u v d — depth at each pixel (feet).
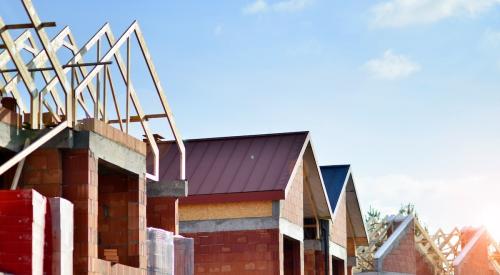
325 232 107.45
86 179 59.31
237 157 95.30
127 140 65.21
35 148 56.59
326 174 115.34
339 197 111.75
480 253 176.35
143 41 71.15
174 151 97.50
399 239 149.69
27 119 62.95
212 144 97.76
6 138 57.06
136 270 65.05
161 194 75.72
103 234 66.64
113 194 67.10
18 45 67.82
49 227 55.16
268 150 95.66
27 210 53.11
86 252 58.59
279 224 89.66
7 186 59.62
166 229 75.61
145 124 74.28
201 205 91.50
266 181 90.84
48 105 64.75
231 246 90.07
